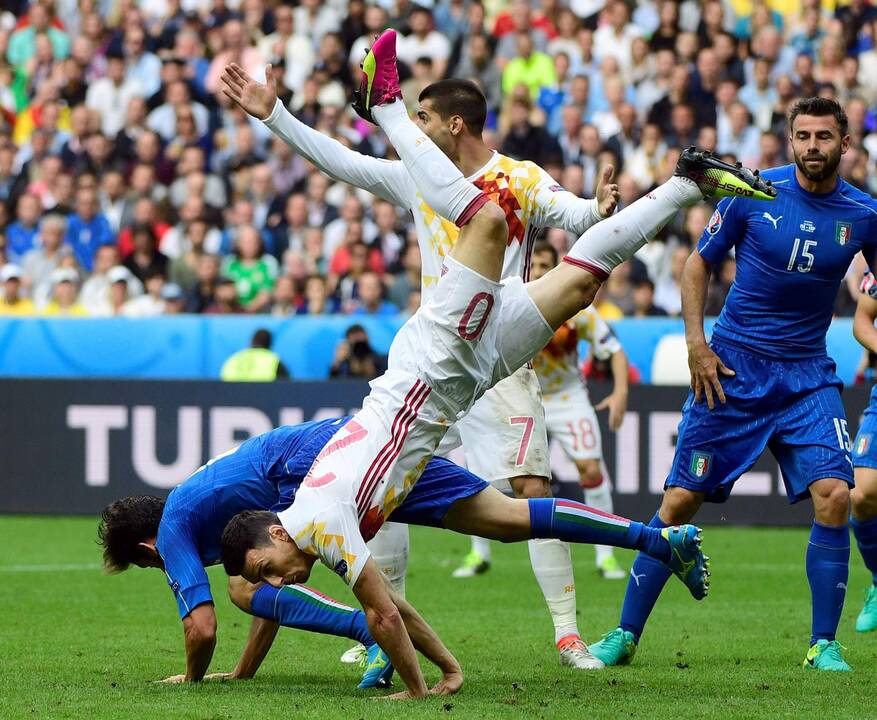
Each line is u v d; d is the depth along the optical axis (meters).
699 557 18.61
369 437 17.50
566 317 18.38
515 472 21.38
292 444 18.70
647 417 41.38
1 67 65.94
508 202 20.81
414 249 50.75
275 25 64.75
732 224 20.89
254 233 52.91
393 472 17.64
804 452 20.61
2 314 52.03
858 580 33.16
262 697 17.56
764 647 22.98
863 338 24.56
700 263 21.19
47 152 61.31
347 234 52.38
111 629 25.14
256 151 58.34
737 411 20.88
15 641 23.62
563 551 21.41
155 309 51.62
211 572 34.81
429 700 17.30
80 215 55.94
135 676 19.97
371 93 17.89
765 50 57.94
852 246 20.48
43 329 46.16
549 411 33.09
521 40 60.34
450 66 61.25
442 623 26.25
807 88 55.59
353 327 44.06
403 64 59.91
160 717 16.05
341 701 17.23
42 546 38.94
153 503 19.17
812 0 59.53
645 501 41.34
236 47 63.28
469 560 34.91
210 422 42.81
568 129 56.56
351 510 17.16
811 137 20.11
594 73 60.06
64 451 43.38
